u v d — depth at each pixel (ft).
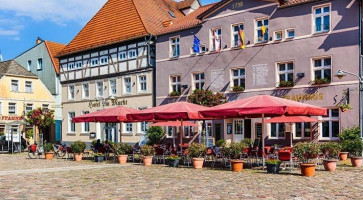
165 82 103.09
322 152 53.88
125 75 113.91
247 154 57.72
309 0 77.71
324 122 76.23
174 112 62.39
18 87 145.89
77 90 128.77
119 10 121.80
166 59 103.09
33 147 89.86
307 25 78.48
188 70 98.12
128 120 73.61
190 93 97.35
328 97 75.15
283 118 69.00
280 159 50.83
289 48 80.74
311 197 33.78
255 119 85.30
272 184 41.16
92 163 70.74
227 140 90.17
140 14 114.73
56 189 39.11
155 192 36.65
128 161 73.36
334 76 74.79
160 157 69.10
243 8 88.17
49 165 67.31
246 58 87.30
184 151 64.80
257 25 86.63
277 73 82.79
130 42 112.88
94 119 76.28
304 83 78.33
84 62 126.72
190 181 44.01
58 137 152.35
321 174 48.91
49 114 138.21
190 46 98.02
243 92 87.51
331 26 75.51
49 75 155.12
